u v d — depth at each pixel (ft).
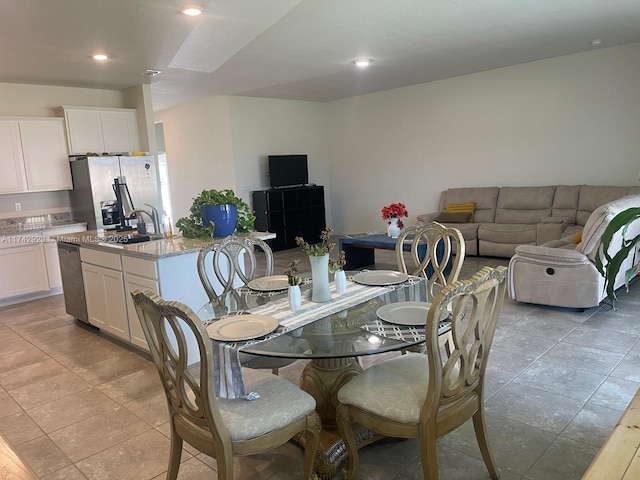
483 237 20.26
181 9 10.30
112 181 18.45
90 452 7.63
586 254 12.39
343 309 7.14
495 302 5.91
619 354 10.16
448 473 6.59
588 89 18.99
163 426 8.33
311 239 26.99
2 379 10.59
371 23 12.91
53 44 12.79
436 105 23.80
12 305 16.87
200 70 17.07
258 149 25.81
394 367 6.78
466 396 6.03
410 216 25.94
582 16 13.57
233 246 9.70
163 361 5.73
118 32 11.88
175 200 28.71
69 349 12.25
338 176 29.14
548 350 10.57
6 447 4.38
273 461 7.16
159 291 10.42
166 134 28.55
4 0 9.46
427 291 8.03
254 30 11.92
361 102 27.07
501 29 14.44
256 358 8.05
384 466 6.88
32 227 18.03
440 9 12.11
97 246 12.17
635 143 18.17
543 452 6.98
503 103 21.48
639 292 14.40
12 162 17.44
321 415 7.43
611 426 7.55
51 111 18.89
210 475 6.90
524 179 21.39
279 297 8.07
